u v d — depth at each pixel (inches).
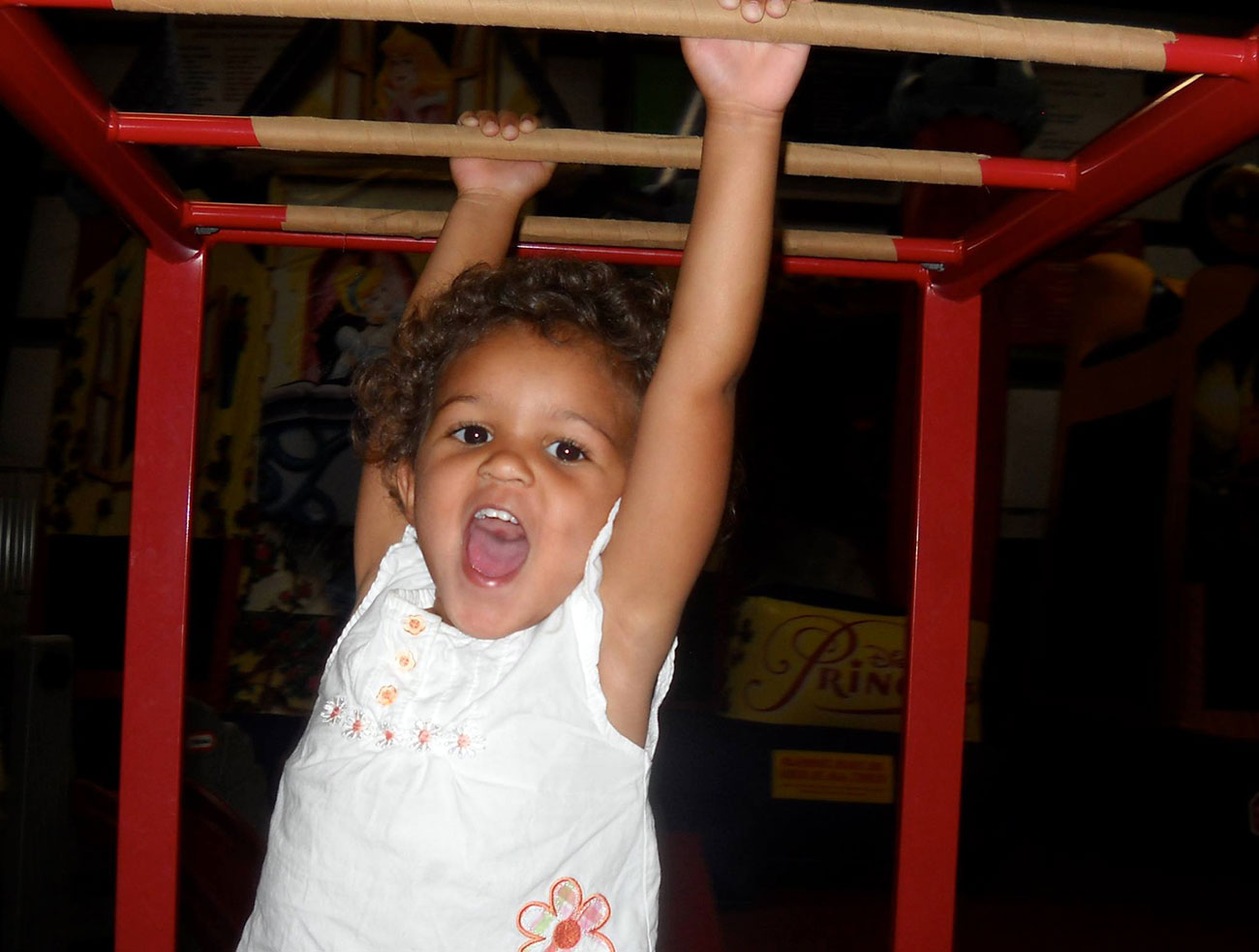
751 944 87.7
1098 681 125.0
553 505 29.7
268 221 37.7
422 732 29.8
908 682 39.2
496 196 38.8
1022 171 31.3
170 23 139.0
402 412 35.1
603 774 29.8
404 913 28.5
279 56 140.9
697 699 109.6
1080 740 124.3
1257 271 118.2
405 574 34.2
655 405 27.9
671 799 101.0
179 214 37.2
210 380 123.3
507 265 34.9
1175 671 116.3
